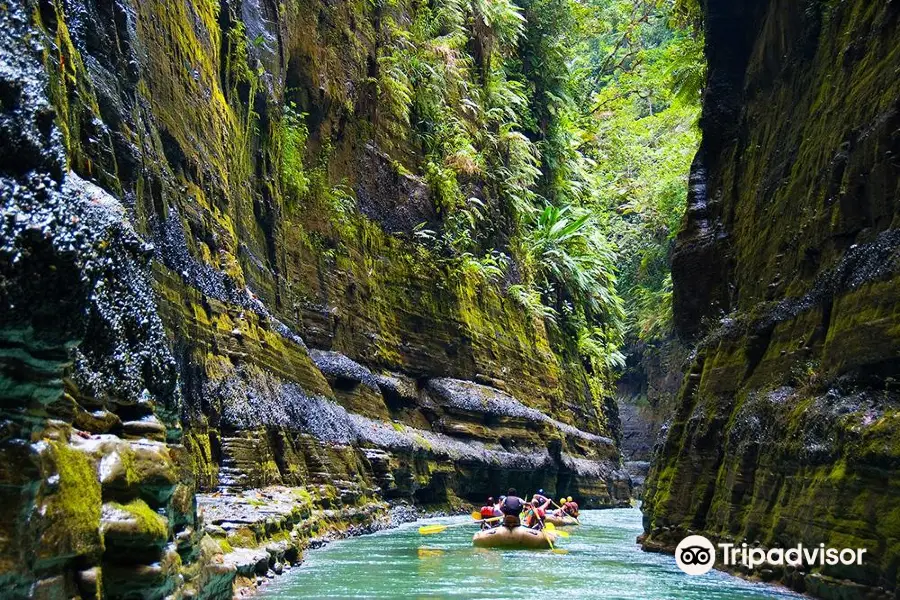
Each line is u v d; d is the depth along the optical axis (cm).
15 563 331
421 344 2245
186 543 560
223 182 1327
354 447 1688
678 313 1494
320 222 1916
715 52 1530
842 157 949
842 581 744
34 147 352
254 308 1369
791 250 1080
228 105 1445
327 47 2027
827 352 874
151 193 964
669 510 1269
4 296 321
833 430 793
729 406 1145
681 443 1291
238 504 1062
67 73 660
